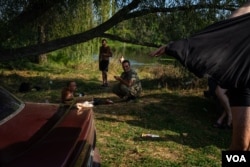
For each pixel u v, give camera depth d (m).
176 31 10.77
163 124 6.99
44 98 9.78
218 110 7.85
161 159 5.18
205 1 10.16
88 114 3.30
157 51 2.52
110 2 11.98
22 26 11.23
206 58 2.45
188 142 6.02
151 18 11.05
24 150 2.48
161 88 11.00
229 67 2.42
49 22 12.09
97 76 15.35
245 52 2.44
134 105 8.53
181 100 9.23
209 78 2.60
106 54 12.41
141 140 5.98
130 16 11.01
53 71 16.19
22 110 3.23
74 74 15.62
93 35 11.33
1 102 3.18
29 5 11.11
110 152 5.34
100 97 9.90
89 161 2.96
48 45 11.45
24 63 16.42
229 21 2.56
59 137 2.70
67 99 7.68
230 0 10.06
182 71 11.15
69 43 11.43
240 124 2.44
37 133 2.76
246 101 2.42
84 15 12.73
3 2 10.85
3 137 2.59
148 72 17.31
